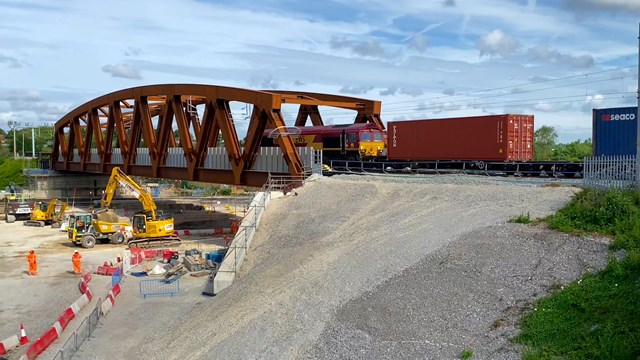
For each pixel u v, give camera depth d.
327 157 53.56
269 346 19.02
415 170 47.56
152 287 31.89
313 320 20.00
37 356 21.47
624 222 20.98
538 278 18.59
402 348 16.50
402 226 28.02
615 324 14.59
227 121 48.19
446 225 25.97
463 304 18.12
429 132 47.19
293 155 42.19
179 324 24.36
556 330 15.35
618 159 28.91
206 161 53.12
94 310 25.58
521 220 23.89
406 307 18.83
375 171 49.72
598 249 19.66
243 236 32.56
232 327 21.55
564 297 16.92
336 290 21.95
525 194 29.11
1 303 31.05
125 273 36.59
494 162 43.53
